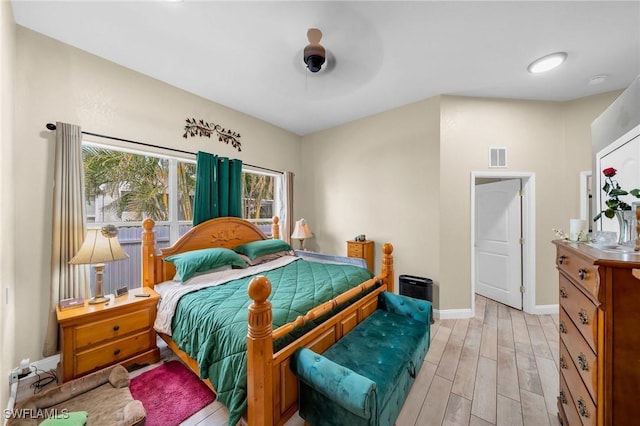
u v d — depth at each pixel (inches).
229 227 122.3
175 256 95.3
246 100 123.4
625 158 55.7
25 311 73.3
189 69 96.7
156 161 110.0
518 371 79.1
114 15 69.6
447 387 72.0
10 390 63.7
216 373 56.3
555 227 122.1
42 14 68.9
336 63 92.5
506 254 135.1
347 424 47.3
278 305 66.1
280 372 52.8
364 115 142.8
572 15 69.3
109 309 73.2
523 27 74.2
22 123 73.3
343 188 155.9
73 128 80.3
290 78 103.0
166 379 73.4
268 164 153.6
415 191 127.0
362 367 56.5
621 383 36.4
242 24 73.2
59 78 80.0
